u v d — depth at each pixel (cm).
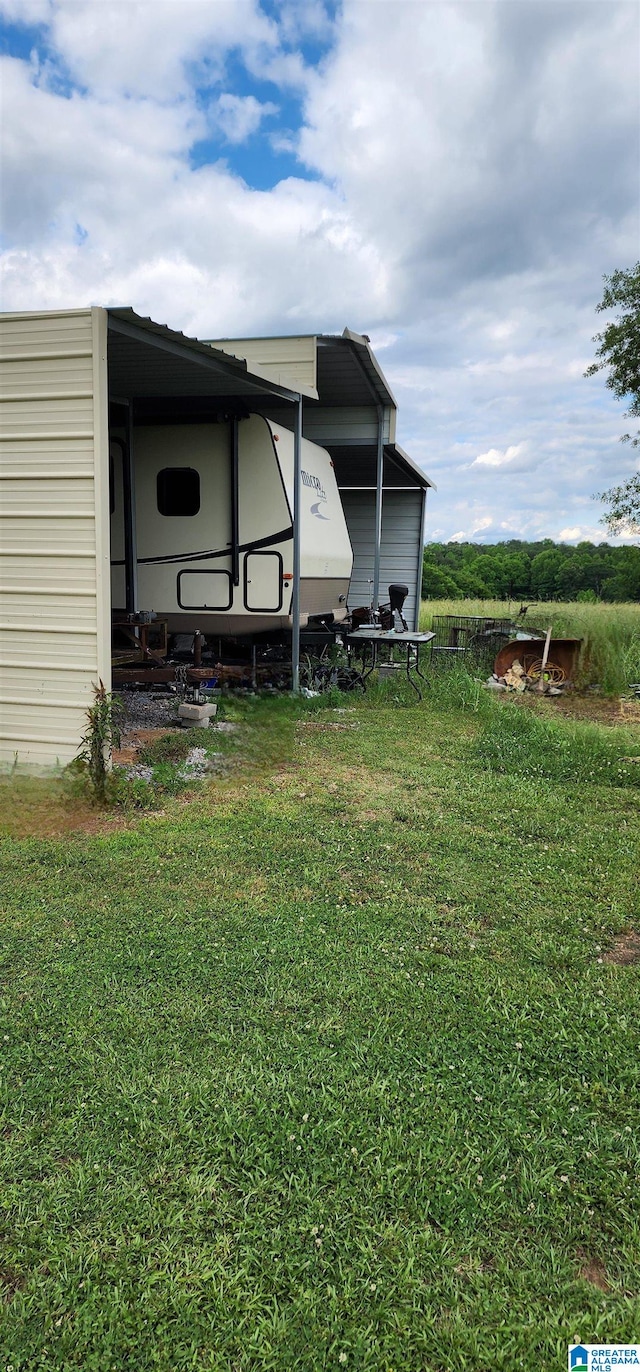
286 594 837
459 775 597
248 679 907
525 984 299
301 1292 176
